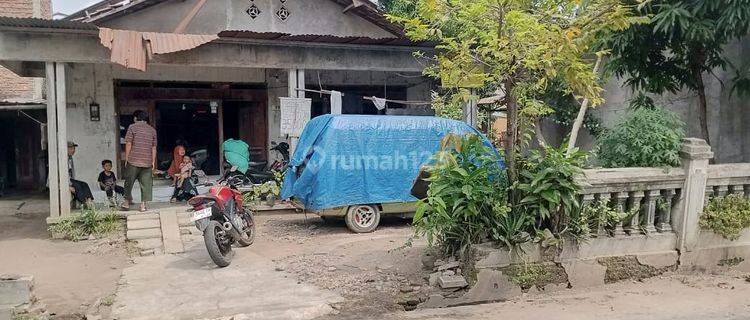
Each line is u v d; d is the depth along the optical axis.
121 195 11.11
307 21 13.31
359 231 8.89
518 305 5.24
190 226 9.10
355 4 12.52
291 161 9.05
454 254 5.91
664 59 8.44
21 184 14.82
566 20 5.43
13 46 8.88
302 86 10.91
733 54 8.82
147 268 6.93
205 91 13.16
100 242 8.52
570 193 5.57
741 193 6.50
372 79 14.24
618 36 7.73
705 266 6.32
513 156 5.72
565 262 5.73
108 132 12.42
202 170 13.66
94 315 5.26
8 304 5.14
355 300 5.42
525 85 5.57
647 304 5.10
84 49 9.26
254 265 6.94
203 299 5.54
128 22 12.25
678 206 6.22
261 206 10.88
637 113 6.53
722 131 9.06
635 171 5.99
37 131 14.75
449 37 5.99
